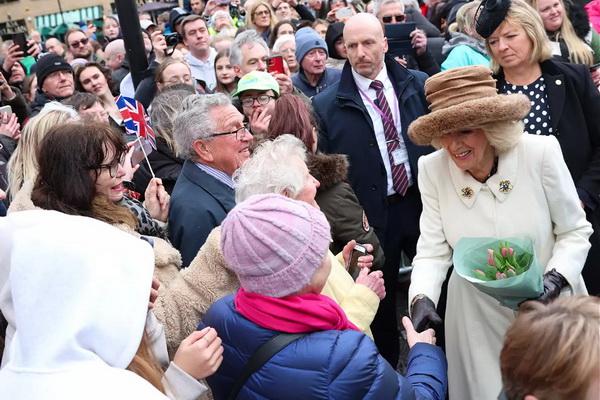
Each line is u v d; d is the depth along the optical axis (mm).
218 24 8422
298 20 8320
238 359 1837
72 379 1396
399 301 4949
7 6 24172
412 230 4008
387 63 4074
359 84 3992
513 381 1449
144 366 1593
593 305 1423
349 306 2311
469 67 2482
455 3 7852
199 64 6527
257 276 1800
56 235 1509
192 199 2873
